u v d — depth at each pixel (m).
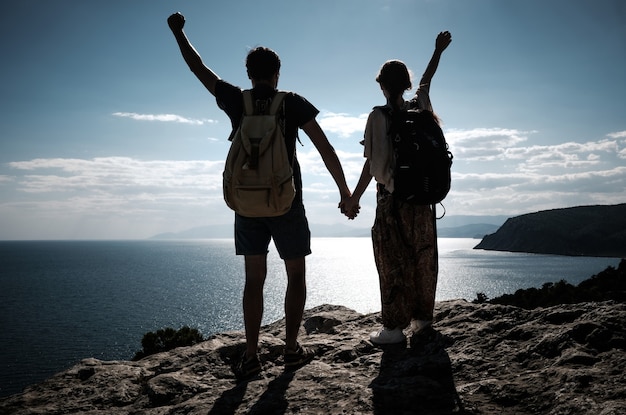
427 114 3.67
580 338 3.24
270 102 3.39
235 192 3.23
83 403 3.60
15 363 74.25
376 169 3.61
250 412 2.95
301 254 3.53
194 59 3.82
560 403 2.50
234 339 4.65
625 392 2.44
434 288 3.86
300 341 4.50
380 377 3.25
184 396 3.47
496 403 2.73
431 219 3.83
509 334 3.61
